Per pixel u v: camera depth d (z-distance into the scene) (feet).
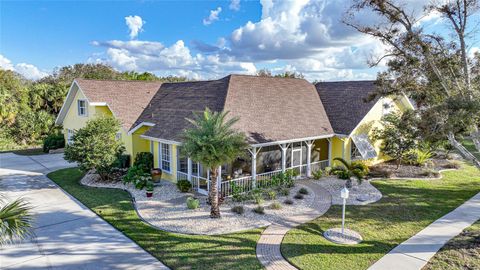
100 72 276.41
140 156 90.38
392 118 99.35
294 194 73.77
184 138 60.59
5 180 84.79
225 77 96.07
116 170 89.20
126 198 69.62
